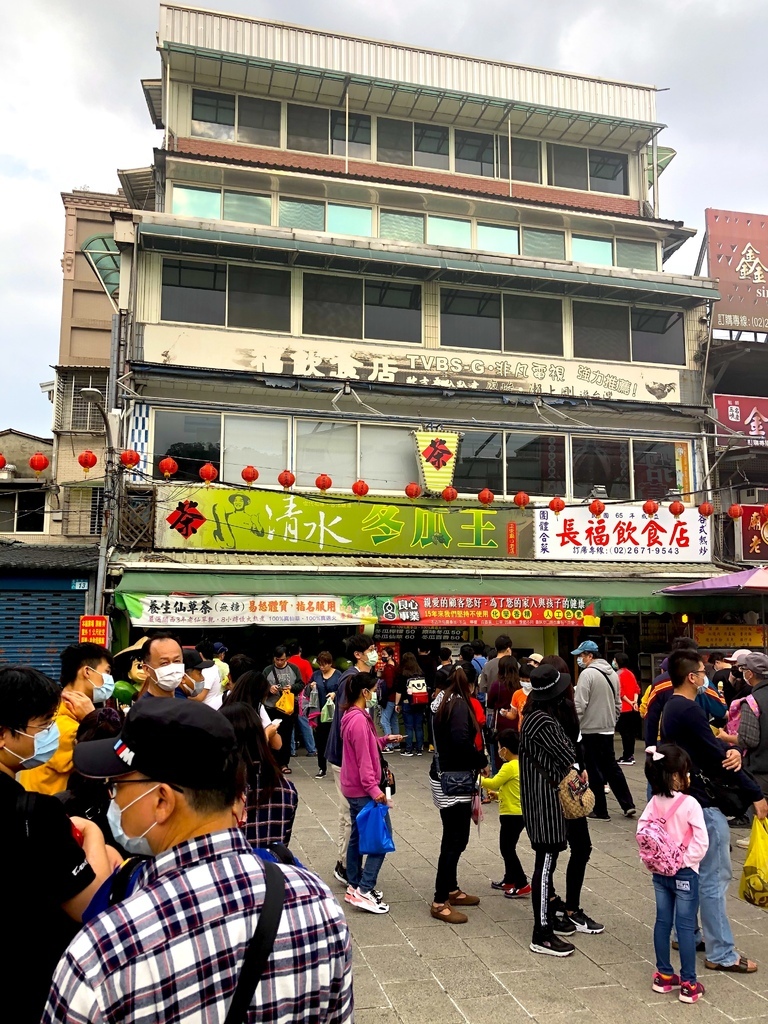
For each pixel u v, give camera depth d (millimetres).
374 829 5535
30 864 2266
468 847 7395
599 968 4781
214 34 16109
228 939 1578
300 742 12953
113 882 2074
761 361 17562
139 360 14211
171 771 1727
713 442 16938
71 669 4246
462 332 16125
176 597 11055
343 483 14805
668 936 4500
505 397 15594
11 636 11969
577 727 5473
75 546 14383
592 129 18359
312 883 1793
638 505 15688
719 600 13375
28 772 3791
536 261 15977
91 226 23656
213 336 14680
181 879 1628
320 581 12547
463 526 14766
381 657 12789
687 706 4984
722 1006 4324
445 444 14891
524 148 18438
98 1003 1496
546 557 15109
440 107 17469
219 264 14969
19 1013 2170
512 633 15250
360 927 5387
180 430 14164
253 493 13672
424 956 4918
